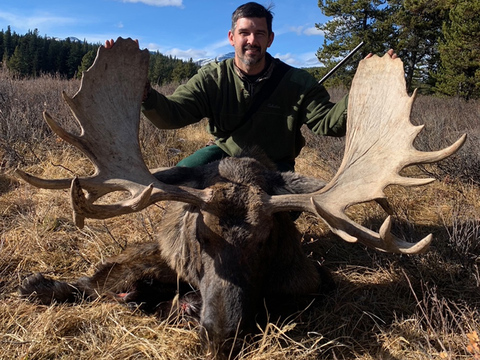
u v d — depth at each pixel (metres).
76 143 0.93
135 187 0.95
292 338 0.98
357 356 0.93
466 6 8.57
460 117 3.74
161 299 1.13
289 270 1.08
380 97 1.00
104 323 1.00
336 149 2.41
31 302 1.08
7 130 2.25
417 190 1.92
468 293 1.16
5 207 1.62
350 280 1.27
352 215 1.71
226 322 0.85
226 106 1.42
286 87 1.40
